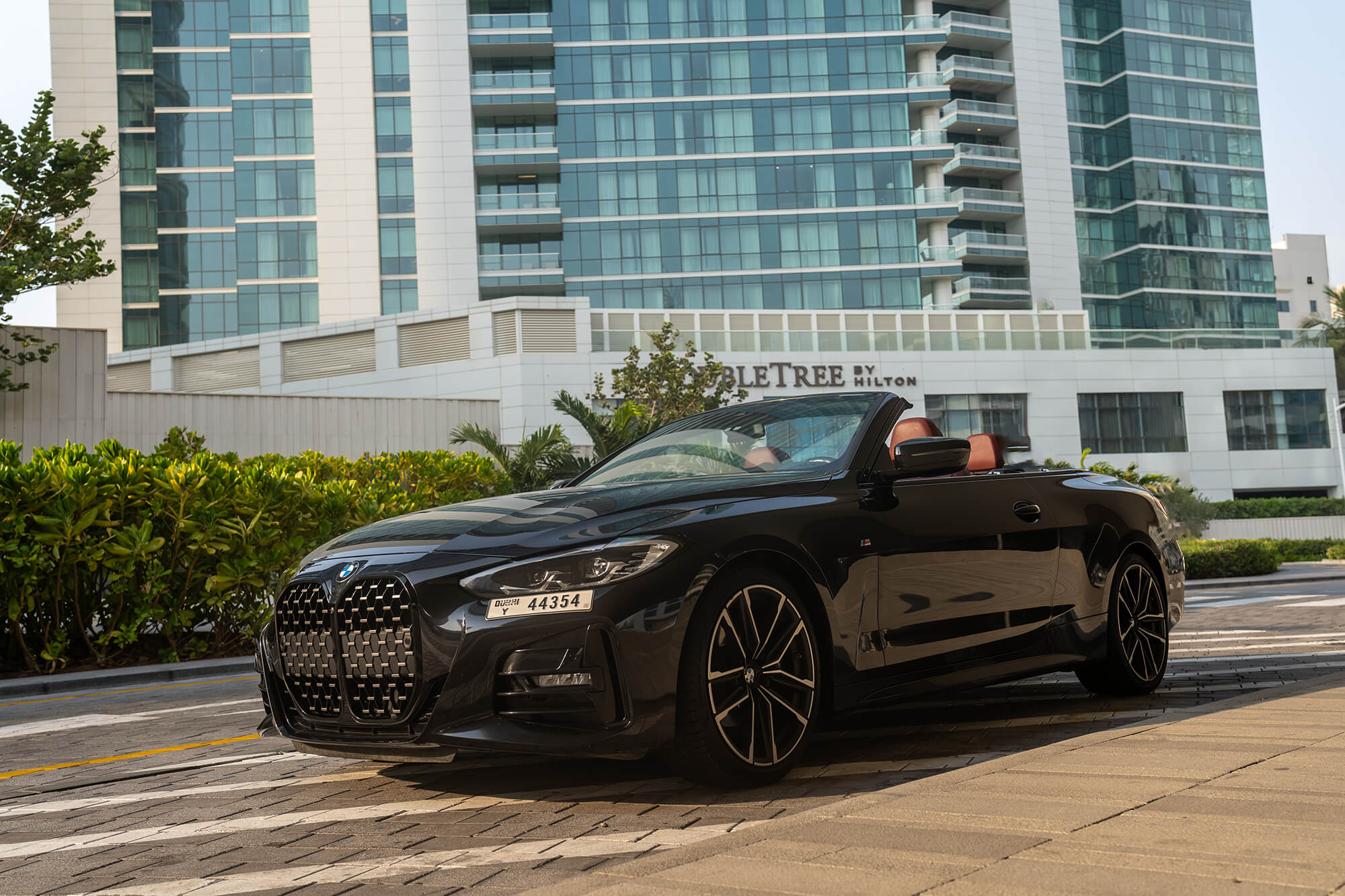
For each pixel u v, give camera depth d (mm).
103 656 11125
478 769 3977
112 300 55281
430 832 3109
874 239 53781
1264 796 2465
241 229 51938
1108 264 64000
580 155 53656
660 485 3795
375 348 40250
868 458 4035
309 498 11797
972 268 57219
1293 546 33562
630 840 2861
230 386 42062
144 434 22000
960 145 56062
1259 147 66688
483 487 17109
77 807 3865
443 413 25016
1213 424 46438
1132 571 5031
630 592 3137
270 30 52938
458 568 3234
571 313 38906
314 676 3457
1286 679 5578
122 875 2869
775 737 3430
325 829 3240
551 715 3121
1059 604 4562
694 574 3232
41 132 19078
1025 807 2482
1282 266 92625
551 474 18266
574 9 54312
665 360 33250
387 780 3934
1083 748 3188
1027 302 56156
